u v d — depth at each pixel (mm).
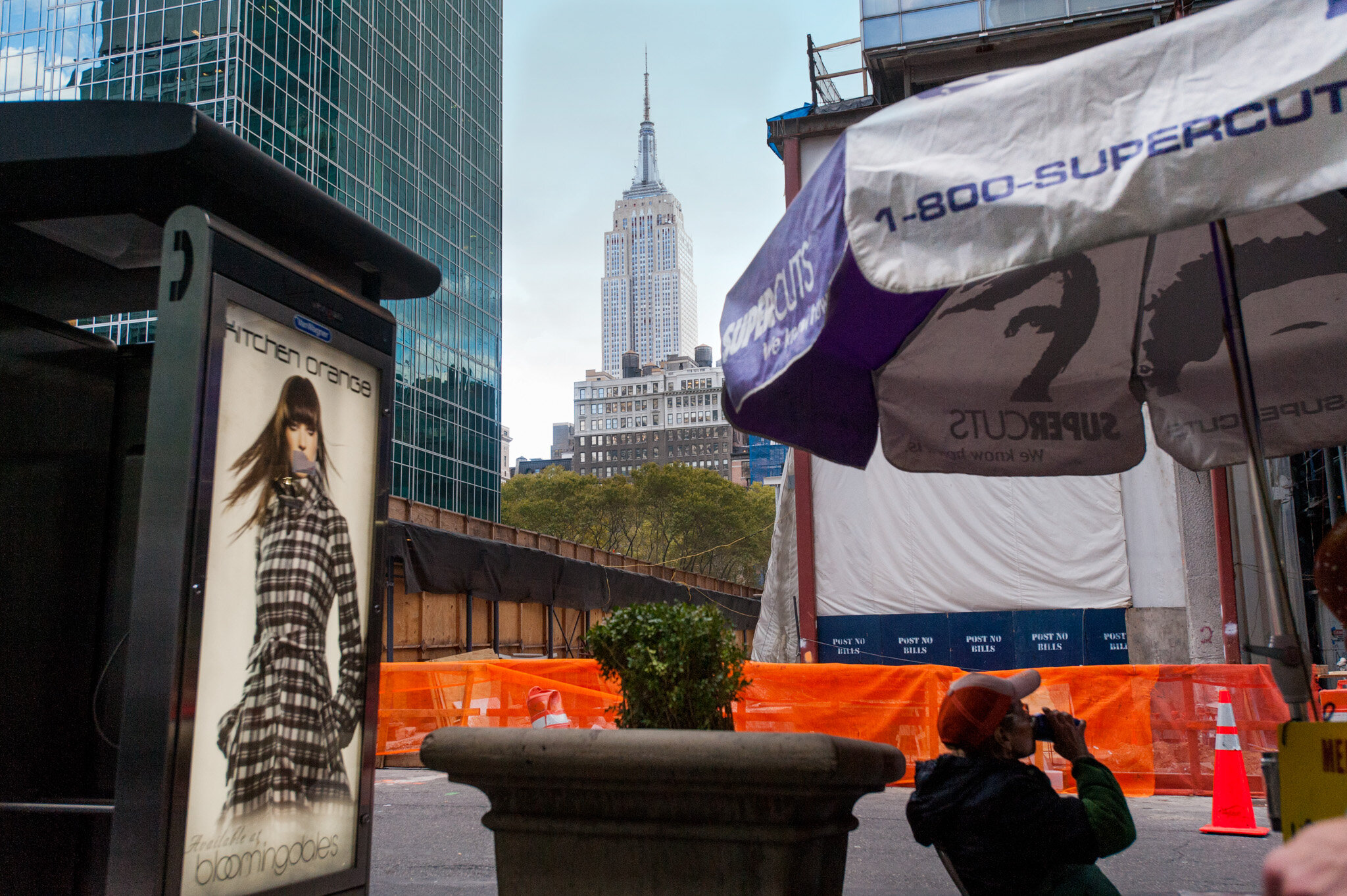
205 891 2838
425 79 86562
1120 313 4168
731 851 2459
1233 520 13695
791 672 10812
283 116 66375
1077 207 2053
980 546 16938
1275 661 3115
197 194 3186
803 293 2574
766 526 105938
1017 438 4367
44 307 3701
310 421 3400
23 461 3348
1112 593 16375
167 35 64188
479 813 8312
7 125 2992
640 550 103312
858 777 2527
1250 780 9594
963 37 18719
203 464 2857
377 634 3717
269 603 3150
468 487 88688
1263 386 4203
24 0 67562
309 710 3318
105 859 3508
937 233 2193
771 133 18906
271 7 65812
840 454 4066
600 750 2479
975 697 2977
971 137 2229
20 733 3291
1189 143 1984
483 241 96188
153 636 2770
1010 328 4172
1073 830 2773
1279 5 2002
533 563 24547
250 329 3104
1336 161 1858
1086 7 18172
